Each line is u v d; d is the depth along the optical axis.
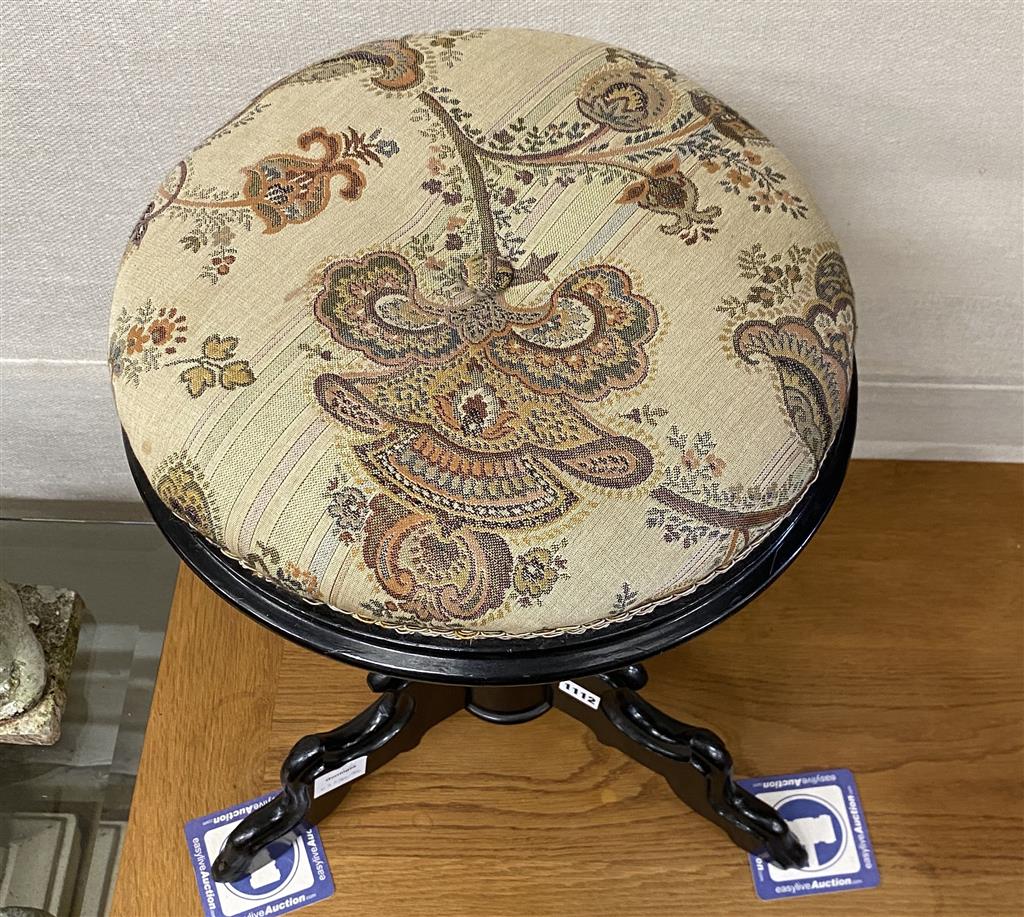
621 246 0.49
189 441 0.45
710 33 0.68
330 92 0.53
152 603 0.97
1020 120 0.73
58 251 0.81
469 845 0.81
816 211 0.52
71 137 0.73
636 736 0.74
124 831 0.87
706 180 0.51
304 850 0.81
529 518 0.43
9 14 0.65
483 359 0.46
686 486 0.44
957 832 0.82
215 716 0.86
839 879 0.80
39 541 0.99
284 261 0.48
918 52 0.69
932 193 0.79
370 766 0.78
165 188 0.52
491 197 0.50
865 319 0.91
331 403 0.44
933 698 0.88
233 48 0.68
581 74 0.54
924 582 0.95
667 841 0.82
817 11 0.66
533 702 0.79
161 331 0.46
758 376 0.46
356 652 0.46
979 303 0.88
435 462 0.43
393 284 0.48
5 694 0.83
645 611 0.44
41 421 0.96
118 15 0.65
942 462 1.03
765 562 0.48
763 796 0.84
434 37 0.56
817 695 0.88
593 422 0.44
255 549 0.44
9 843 0.86
